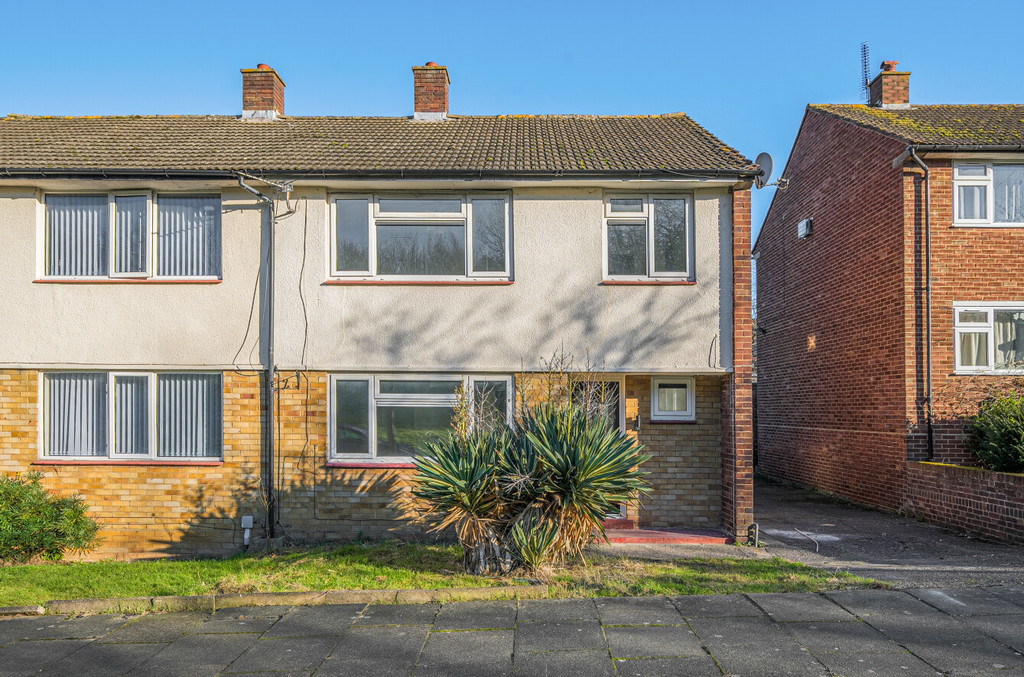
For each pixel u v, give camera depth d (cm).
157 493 1029
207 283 1034
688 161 1044
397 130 1315
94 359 1030
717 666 529
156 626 646
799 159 1703
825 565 835
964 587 716
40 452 1038
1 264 1034
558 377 1014
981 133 1295
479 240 1048
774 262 1870
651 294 1020
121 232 1055
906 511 1215
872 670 515
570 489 741
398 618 650
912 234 1226
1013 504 950
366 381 1036
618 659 546
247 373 1033
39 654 585
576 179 1003
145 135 1249
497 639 593
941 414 1209
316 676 529
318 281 1031
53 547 954
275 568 841
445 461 786
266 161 1060
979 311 1221
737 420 999
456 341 1025
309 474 1024
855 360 1405
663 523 1059
